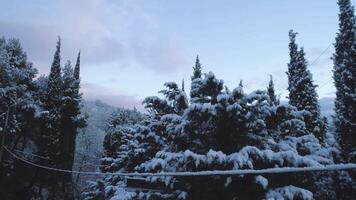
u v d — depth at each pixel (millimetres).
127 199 14930
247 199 12383
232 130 13344
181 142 14312
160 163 12695
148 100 17047
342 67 20781
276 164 11969
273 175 12172
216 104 12812
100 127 100000
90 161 72312
